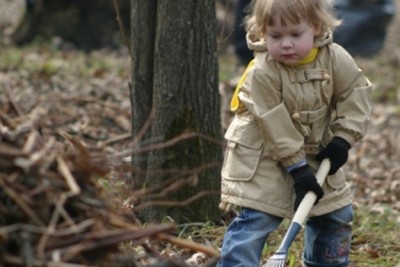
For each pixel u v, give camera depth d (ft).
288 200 28.60
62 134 28.14
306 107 28.50
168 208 35.14
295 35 27.68
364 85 29.12
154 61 35.22
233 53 96.48
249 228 28.50
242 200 28.55
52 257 21.13
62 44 96.32
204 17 34.73
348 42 101.04
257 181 28.55
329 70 28.63
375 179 50.85
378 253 35.24
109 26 97.81
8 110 47.80
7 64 74.95
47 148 22.56
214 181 35.47
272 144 28.02
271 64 28.32
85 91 64.18
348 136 28.68
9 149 22.18
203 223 35.09
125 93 64.90
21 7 118.01
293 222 27.30
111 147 47.73
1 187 21.74
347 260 30.09
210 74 35.09
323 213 28.94
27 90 63.41
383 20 101.19
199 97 34.91
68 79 69.62
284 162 28.02
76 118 53.93
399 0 137.80
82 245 21.56
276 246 34.94
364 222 38.88
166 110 34.78
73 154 23.40
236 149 28.94
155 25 35.63
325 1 28.04
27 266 20.93
